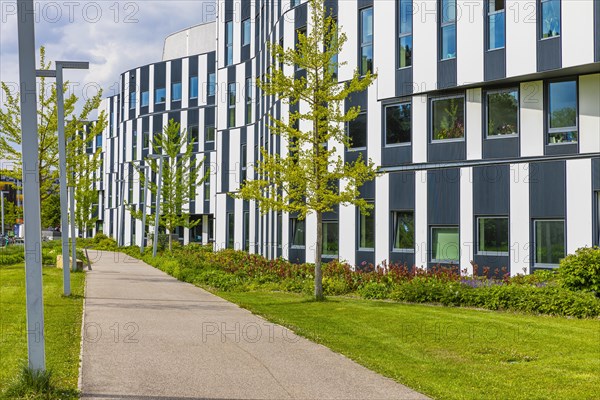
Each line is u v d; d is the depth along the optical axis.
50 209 66.50
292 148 16.77
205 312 14.80
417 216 22.70
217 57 44.88
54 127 24.77
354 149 24.80
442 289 16.41
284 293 19.59
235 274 23.67
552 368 8.98
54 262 32.41
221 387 7.91
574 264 14.81
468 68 21.30
